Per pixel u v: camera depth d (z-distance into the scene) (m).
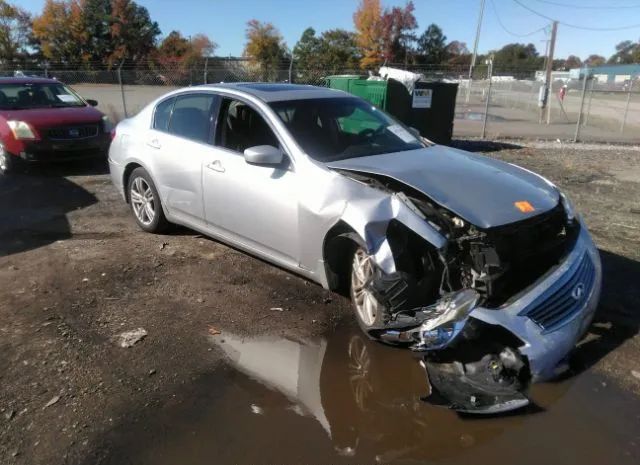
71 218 6.46
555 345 3.11
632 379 3.28
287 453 2.74
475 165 4.05
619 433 2.85
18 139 8.62
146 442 2.79
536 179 4.04
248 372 3.40
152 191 5.59
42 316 4.04
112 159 6.07
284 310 4.16
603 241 5.57
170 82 19.81
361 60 55.28
